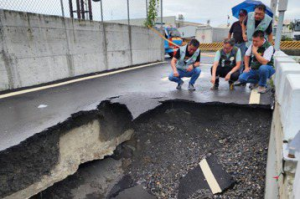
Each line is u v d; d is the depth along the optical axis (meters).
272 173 2.30
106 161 4.02
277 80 3.31
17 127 2.96
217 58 4.57
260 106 3.79
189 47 4.44
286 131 1.88
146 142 4.18
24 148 2.65
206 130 4.07
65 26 5.49
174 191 3.32
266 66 4.07
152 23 9.35
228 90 4.79
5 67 4.38
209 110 4.13
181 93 4.61
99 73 6.78
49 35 5.13
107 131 3.93
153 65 8.98
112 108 4.18
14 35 4.42
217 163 3.47
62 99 4.14
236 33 5.29
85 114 3.51
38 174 2.85
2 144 2.54
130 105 4.07
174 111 4.32
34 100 4.07
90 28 6.25
